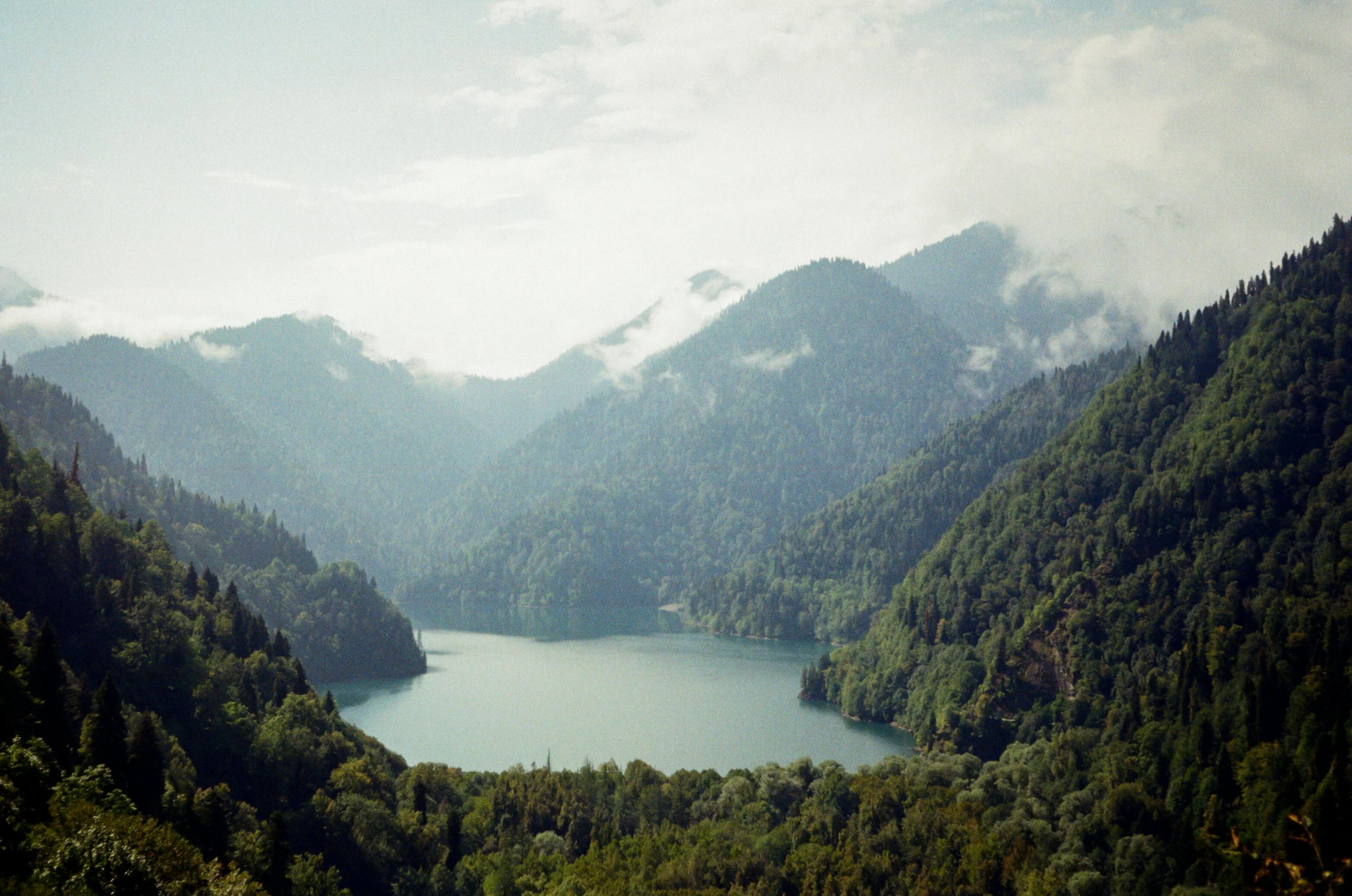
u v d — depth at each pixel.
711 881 161.88
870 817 182.62
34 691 142.12
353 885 156.62
